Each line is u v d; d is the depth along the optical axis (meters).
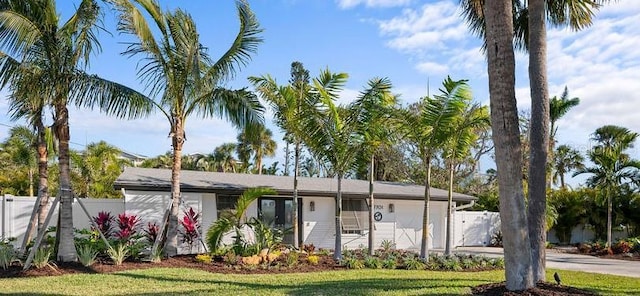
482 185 33.97
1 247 11.18
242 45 13.84
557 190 28.38
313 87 13.38
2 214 15.58
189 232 15.04
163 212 16.03
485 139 32.91
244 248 13.48
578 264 15.82
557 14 11.85
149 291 8.59
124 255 12.25
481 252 20.09
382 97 13.58
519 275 7.70
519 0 12.13
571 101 22.64
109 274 10.44
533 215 9.02
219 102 13.26
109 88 11.77
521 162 7.78
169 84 13.16
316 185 19.91
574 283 10.51
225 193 17.08
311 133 13.45
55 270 10.62
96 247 12.60
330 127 13.41
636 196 25.11
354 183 21.84
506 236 7.75
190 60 12.95
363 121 13.46
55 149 14.62
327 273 11.40
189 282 9.65
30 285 9.00
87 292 8.41
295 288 9.12
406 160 32.12
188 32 13.06
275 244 14.23
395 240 21.06
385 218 20.89
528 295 7.40
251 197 14.13
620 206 25.56
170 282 9.59
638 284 10.58
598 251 20.02
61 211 11.62
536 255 8.88
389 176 32.34
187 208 16.20
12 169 32.56
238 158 47.06
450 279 10.62
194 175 18.81
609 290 9.38
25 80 10.88
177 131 13.52
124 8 11.88
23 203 15.88
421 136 14.32
